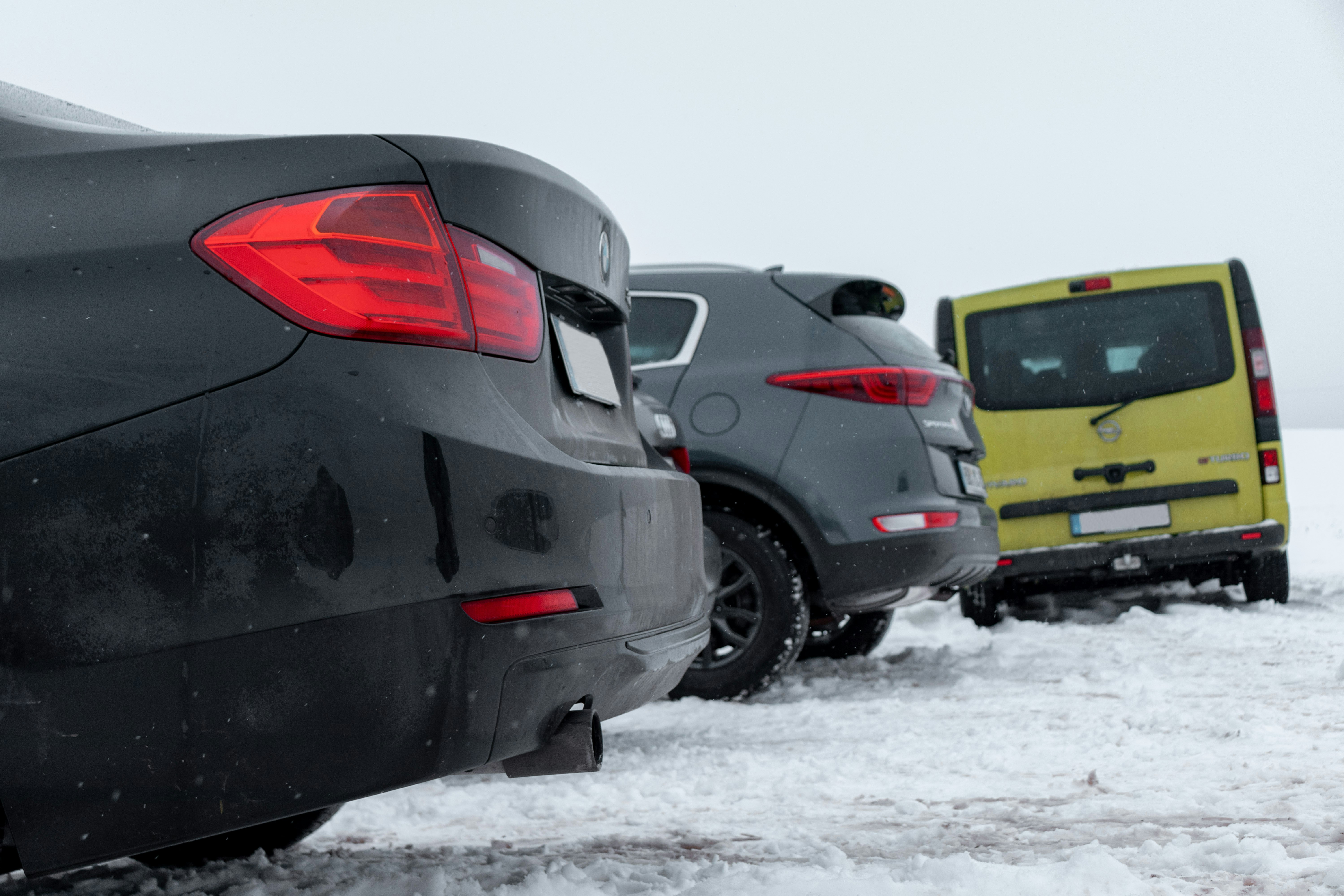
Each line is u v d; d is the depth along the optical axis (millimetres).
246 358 1681
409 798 3346
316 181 1774
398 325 1743
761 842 2613
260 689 1628
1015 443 8148
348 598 1644
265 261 1721
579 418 2221
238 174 1782
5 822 1695
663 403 4816
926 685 5348
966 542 5160
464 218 1880
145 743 1615
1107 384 8078
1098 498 7957
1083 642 6629
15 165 1818
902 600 5227
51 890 2357
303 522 1643
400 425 1696
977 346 8359
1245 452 7812
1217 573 8508
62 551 1618
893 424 5102
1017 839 2488
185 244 1733
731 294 5391
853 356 5188
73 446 1638
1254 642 6094
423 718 1663
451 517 1705
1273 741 3436
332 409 1677
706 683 5066
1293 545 13992
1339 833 2314
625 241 2654
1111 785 3035
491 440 1781
